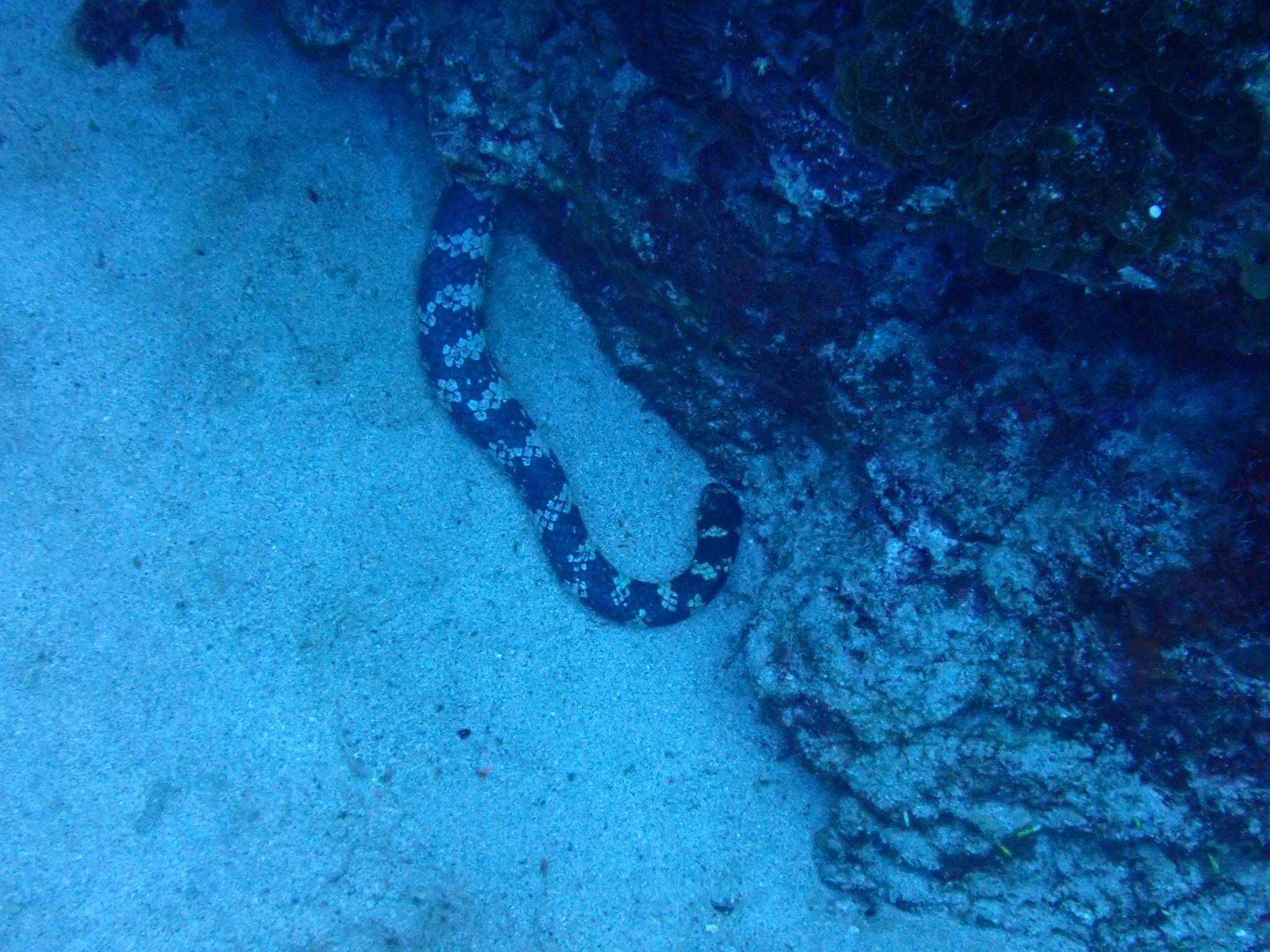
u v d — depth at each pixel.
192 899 0.65
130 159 0.70
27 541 0.66
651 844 0.74
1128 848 0.65
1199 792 0.62
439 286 0.75
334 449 0.74
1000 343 0.63
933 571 0.67
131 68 0.70
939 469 0.66
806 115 0.57
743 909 0.73
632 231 0.67
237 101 0.73
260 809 0.67
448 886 0.70
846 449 0.71
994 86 0.52
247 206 0.73
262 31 0.73
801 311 0.65
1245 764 0.60
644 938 0.71
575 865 0.72
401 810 0.71
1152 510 0.60
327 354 0.75
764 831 0.75
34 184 0.68
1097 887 0.66
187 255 0.71
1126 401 0.61
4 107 0.67
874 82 0.53
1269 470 0.57
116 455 0.68
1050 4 0.48
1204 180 0.50
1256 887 0.62
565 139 0.68
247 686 0.69
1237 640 0.58
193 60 0.72
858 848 0.72
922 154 0.54
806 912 0.72
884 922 0.71
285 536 0.72
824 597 0.71
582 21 0.63
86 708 0.65
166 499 0.69
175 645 0.68
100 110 0.69
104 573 0.67
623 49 0.62
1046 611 0.64
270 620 0.71
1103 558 0.61
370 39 0.70
